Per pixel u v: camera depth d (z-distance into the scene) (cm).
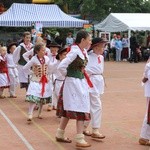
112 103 1140
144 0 4284
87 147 682
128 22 2911
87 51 731
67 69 668
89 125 827
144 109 1051
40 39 996
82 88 664
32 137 764
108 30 3022
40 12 2317
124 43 2961
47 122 893
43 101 907
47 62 903
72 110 659
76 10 3950
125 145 709
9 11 2298
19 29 3397
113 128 838
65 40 2927
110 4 3869
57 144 713
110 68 2356
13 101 1185
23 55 1098
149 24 2903
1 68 1215
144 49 2983
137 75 1947
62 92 679
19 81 1169
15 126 855
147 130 704
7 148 691
